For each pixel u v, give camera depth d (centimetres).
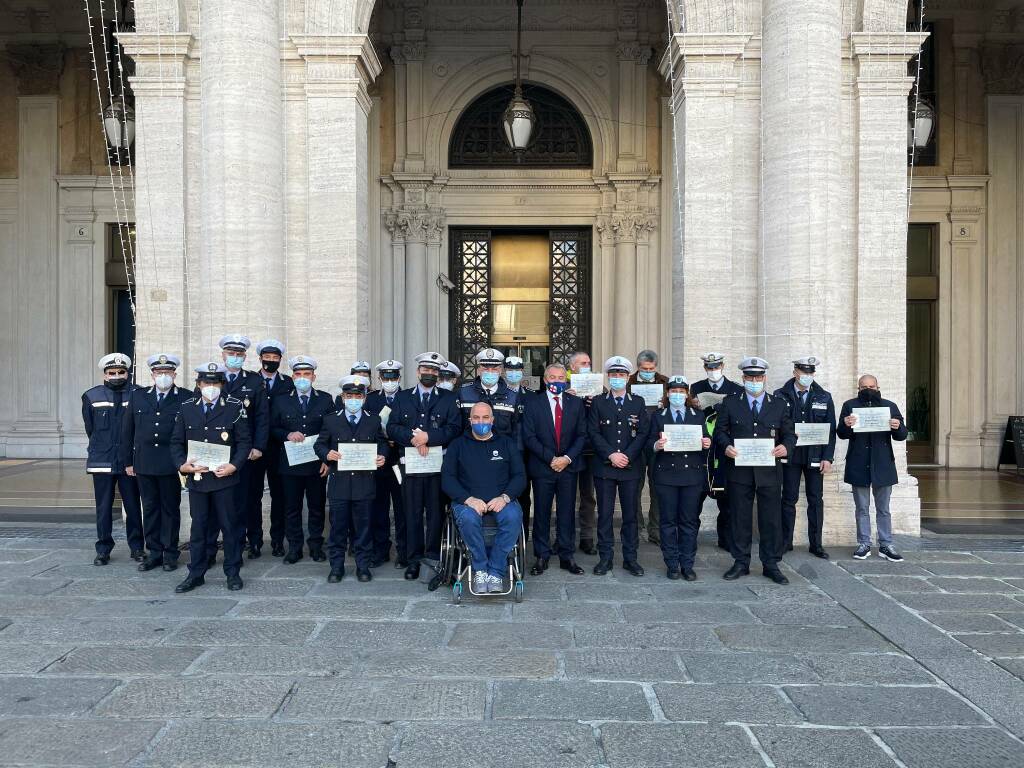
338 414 733
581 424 757
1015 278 1576
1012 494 1239
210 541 719
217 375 705
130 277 1634
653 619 613
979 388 1579
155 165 986
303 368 793
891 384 960
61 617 612
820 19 903
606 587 704
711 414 812
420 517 734
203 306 934
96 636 569
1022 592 689
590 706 455
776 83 925
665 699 465
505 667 513
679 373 996
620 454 730
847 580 727
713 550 853
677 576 738
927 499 1189
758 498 734
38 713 444
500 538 661
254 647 548
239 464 696
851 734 423
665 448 728
